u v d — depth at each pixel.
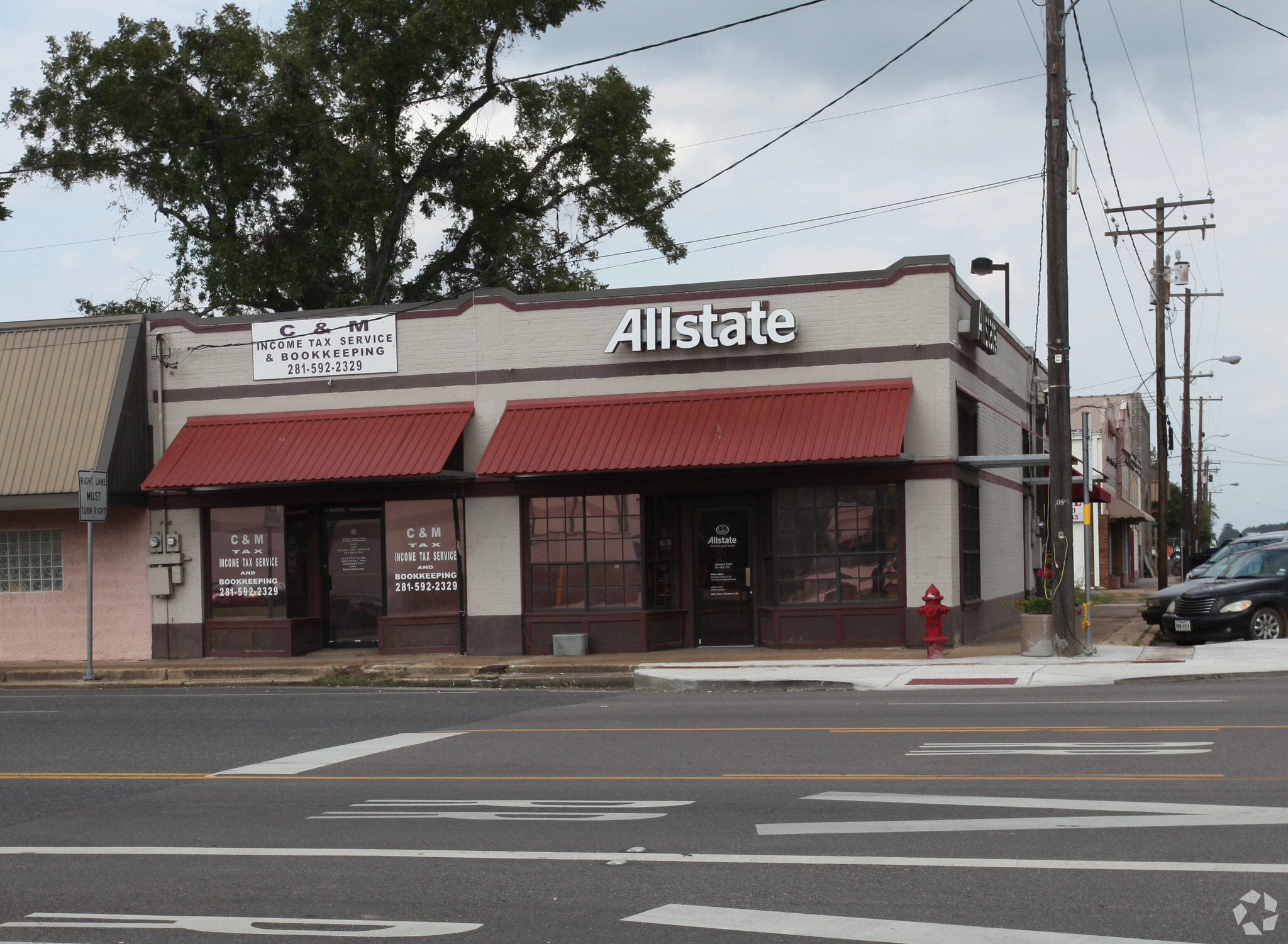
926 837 7.48
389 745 12.12
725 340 20.42
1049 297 18.95
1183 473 42.91
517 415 21.09
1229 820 7.56
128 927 6.31
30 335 23.23
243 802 9.53
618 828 8.10
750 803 8.71
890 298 20.08
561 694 16.86
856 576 20.16
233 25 31.41
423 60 30.42
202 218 33.22
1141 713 12.37
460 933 5.97
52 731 14.02
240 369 22.62
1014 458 19.78
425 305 21.91
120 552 22.88
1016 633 24.11
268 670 20.62
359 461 21.00
